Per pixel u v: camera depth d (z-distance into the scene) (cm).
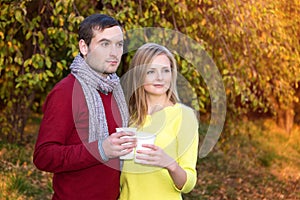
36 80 577
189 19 652
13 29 619
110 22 278
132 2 599
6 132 803
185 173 277
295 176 976
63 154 261
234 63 675
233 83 666
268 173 977
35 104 852
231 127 794
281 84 723
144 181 286
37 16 612
